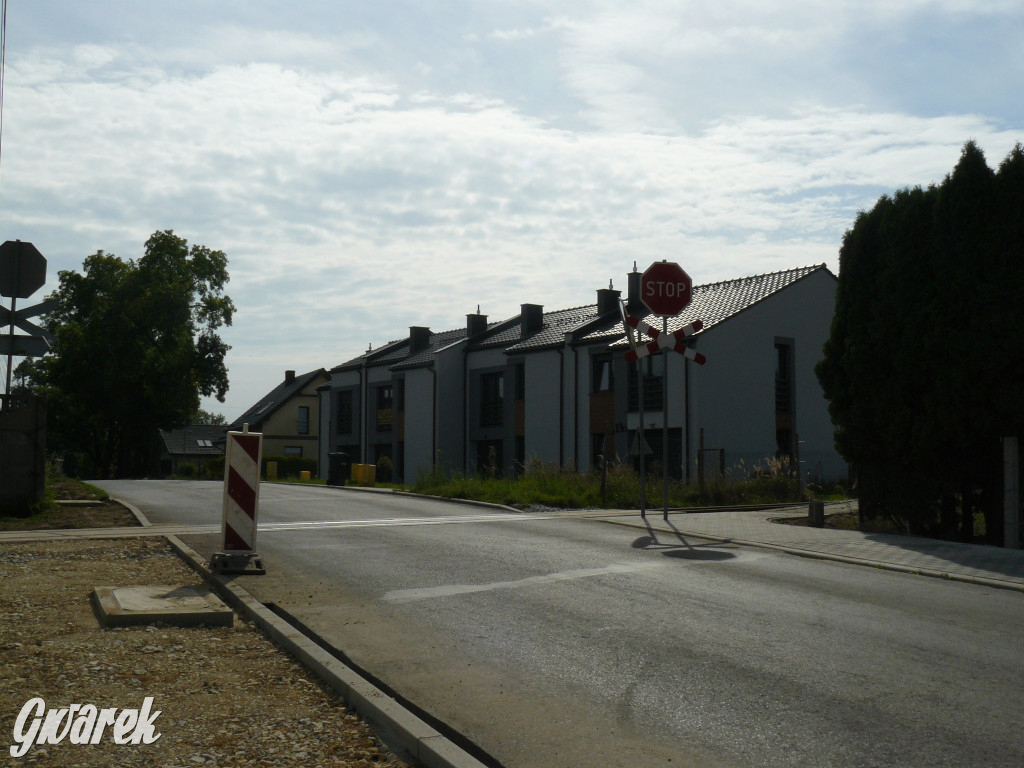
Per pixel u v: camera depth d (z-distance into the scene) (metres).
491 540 12.12
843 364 14.84
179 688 5.46
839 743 4.68
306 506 17.58
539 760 4.45
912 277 13.82
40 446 14.73
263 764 4.34
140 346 51.28
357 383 47.94
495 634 6.90
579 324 34.25
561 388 33.62
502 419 38.09
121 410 50.84
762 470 22.73
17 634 6.61
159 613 7.03
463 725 4.94
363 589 8.62
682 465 28.22
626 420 30.33
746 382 29.39
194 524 13.66
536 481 20.98
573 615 7.54
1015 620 7.55
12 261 13.56
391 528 13.54
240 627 7.11
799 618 7.49
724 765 4.39
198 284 53.19
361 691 5.22
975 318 13.10
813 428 31.19
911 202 14.02
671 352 28.86
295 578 9.17
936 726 4.95
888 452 14.23
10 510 14.25
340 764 4.36
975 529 14.87
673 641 6.70
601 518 15.26
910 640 6.80
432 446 39.62
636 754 4.53
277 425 62.47
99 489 18.41
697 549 11.46
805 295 31.23
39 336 13.81
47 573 9.19
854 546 11.75
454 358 40.00
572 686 5.64
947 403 13.30
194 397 52.81
